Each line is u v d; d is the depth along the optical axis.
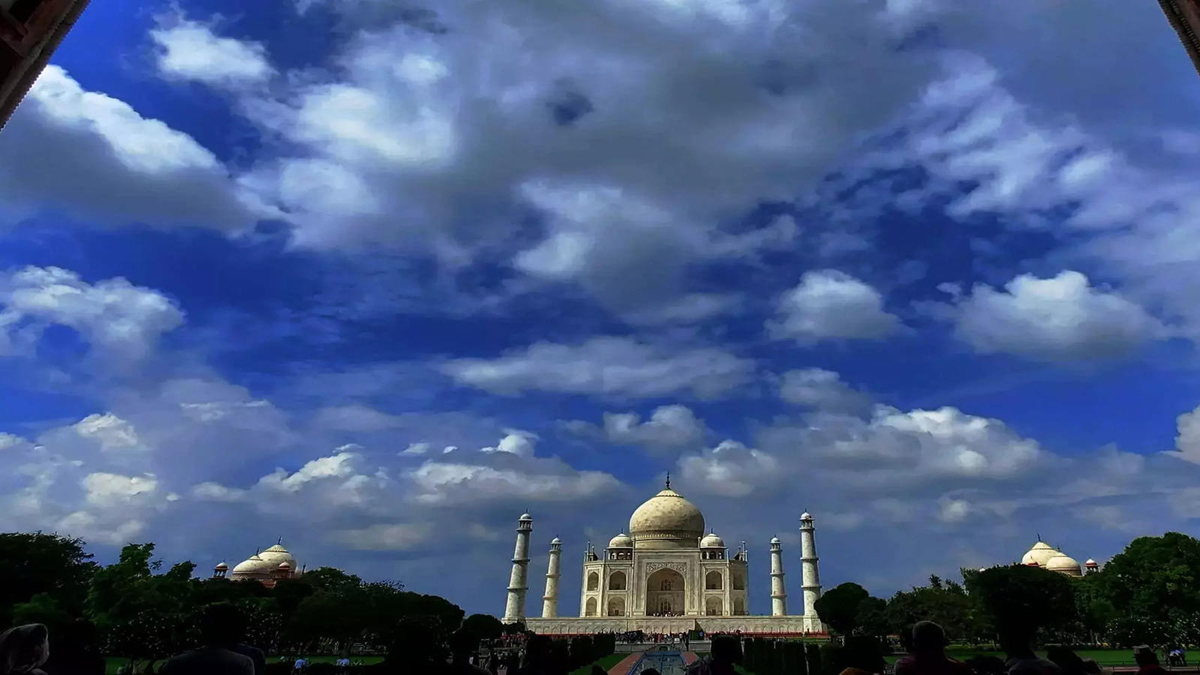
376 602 101.44
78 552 94.88
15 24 11.60
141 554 92.75
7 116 11.79
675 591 174.88
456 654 15.43
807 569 160.62
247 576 175.88
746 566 169.75
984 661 24.33
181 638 72.69
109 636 77.81
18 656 13.63
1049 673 14.57
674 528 183.12
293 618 100.62
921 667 13.75
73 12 12.56
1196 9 12.39
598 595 170.88
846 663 15.42
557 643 19.05
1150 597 101.62
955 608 98.56
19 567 87.75
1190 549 105.38
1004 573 93.19
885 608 106.31
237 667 13.84
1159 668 21.17
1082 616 107.69
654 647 122.44
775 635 137.62
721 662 16.61
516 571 170.00
